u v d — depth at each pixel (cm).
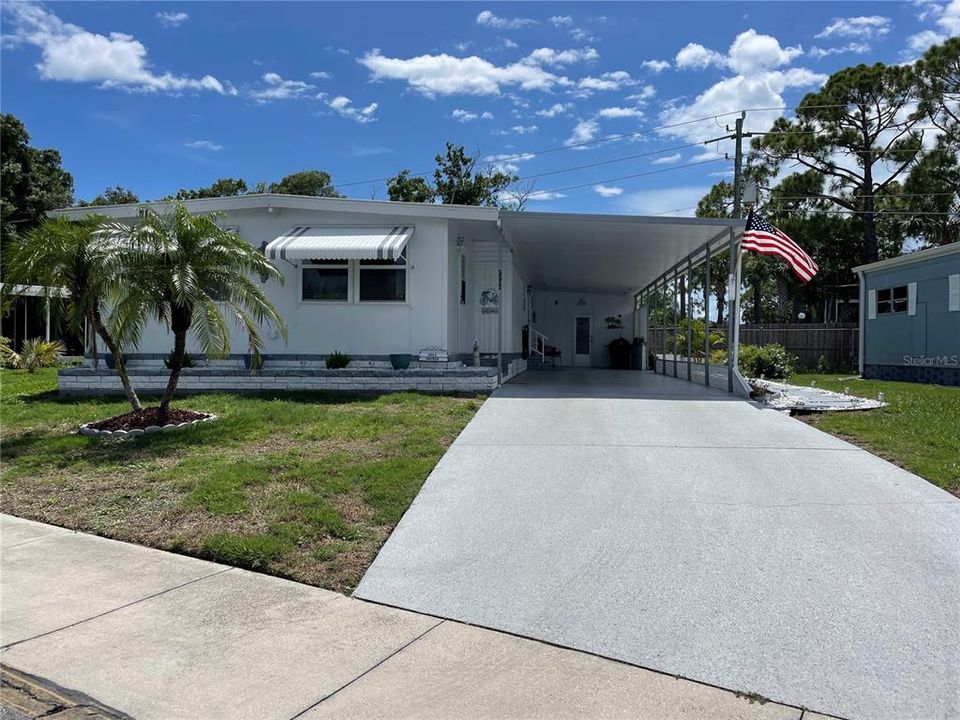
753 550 480
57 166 3447
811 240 3069
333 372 1186
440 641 372
